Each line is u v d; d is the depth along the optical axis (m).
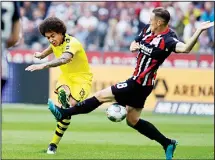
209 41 48.72
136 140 28.00
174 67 44.78
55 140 22.75
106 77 45.78
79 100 22.03
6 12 19.59
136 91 20.12
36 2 52.41
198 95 44.44
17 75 46.59
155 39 19.81
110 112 20.22
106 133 30.62
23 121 35.41
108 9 51.56
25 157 21.70
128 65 45.50
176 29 49.44
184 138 29.53
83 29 51.28
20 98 46.59
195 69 44.56
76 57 21.78
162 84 44.91
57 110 20.16
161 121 37.81
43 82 46.22
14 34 19.84
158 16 19.73
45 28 21.23
